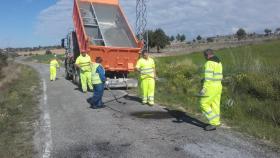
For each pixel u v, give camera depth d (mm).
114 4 19516
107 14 19141
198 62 28859
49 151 7840
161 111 12039
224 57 29078
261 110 11016
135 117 11109
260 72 14914
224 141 8320
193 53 52312
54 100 14883
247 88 13320
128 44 18188
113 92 16891
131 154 7496
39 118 11219
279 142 8258
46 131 9547
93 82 12727
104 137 8820
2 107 13047
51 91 18141
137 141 8406
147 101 13586
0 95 17078
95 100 12750
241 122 10195
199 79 16703
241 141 8320
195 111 11961
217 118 9453
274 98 12250
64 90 18281
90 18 18953
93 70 12758
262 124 9977
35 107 13234
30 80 26266
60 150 7898
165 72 20141
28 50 145500
